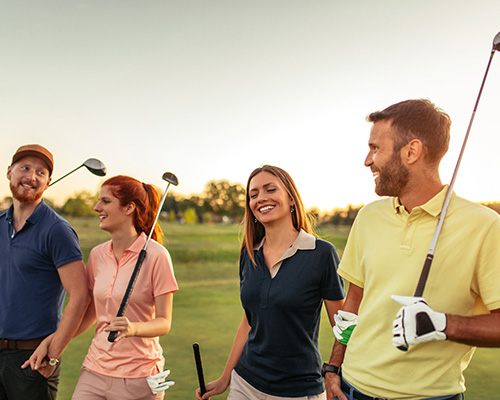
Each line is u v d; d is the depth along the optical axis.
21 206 2.39
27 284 2.32
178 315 7.30
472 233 1.46
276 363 2.05
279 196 2.12
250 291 2.13
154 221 2.30
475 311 1.52
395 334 1.36
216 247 16.42
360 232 1.74
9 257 2.35
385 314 1.56
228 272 13.06
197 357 2.26
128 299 2.10
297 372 2.04
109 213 2.26
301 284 2.03
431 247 1.43
